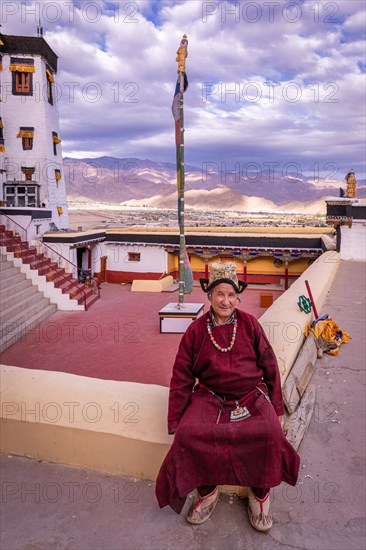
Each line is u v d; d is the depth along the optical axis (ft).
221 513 10.26
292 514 10.37
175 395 10.48
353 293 37.81
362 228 62.54
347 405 16.56
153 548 9.23
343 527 9.94
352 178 64.08
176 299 74.02
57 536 9.55
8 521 9.99
